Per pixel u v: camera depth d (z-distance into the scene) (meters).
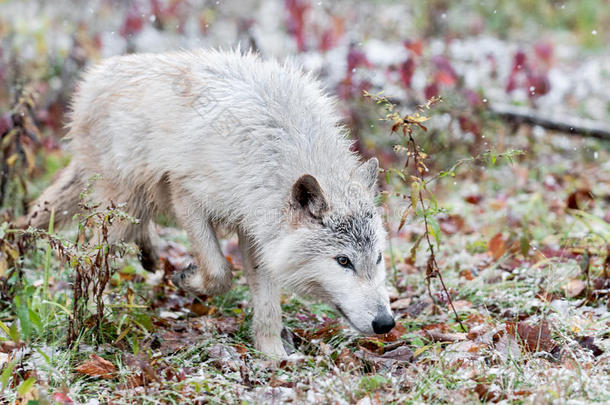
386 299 8.67
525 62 18.89
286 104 9.46
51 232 9.10
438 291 10.76
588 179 16.28
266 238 9.09
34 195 14.09
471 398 6.93
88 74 10.91
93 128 10.48
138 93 10.00
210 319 9.82
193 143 9.33
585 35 28.73
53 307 9.35
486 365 7.96
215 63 9.92
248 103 9.36
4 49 17.28
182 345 8.91
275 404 7.09
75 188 10.94
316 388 7.29
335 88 16.52
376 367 8.27
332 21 20.23
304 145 9.20
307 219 8.80
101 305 8.77
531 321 9.20
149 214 10.61
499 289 10.62
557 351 8.36
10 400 7.17
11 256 9.91
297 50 18.33
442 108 16.61
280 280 9.09
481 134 16.34
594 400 6.82
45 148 15.40
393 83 16.94
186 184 9.46
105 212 8.71
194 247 9.64
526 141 17.91
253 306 9.49
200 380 7.50
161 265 12.01
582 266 10.41
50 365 7.93
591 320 9.13
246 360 8.80
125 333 8.59
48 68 17.58
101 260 8.62
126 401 7.27
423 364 8.02
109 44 18.66
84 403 7.32
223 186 9.20
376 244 8.83
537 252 11.51
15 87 14.70
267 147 9.13
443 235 13.62
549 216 13.81
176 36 19.50
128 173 10.09
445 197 15.53
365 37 21.28
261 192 9.06
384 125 16.44
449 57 20.28
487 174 16.59
